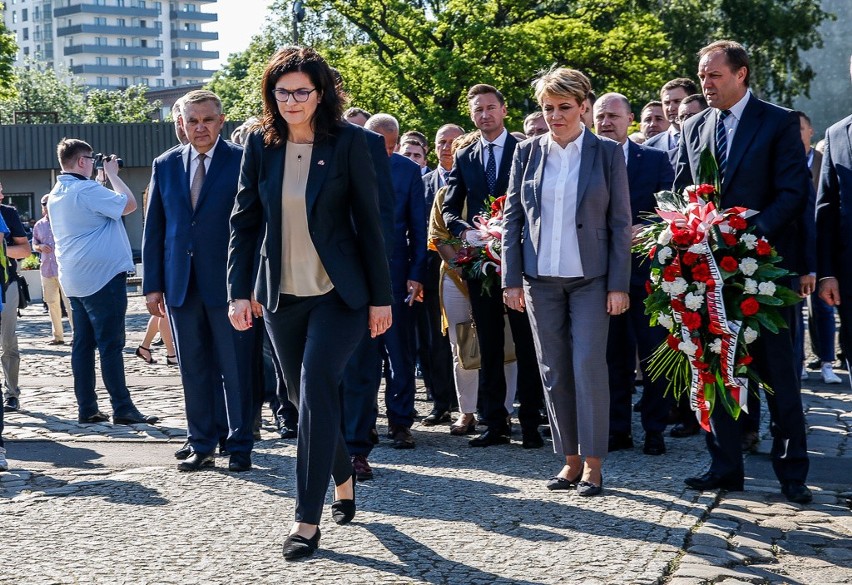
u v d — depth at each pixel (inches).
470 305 273.6
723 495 216.8
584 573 164.4
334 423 173.8
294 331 178.7
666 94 310.2
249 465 241.0
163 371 428.8
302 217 173.8
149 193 251.0
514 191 227.5
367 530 188.4
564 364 220.7
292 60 172.1
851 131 209.2
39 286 941.2
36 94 3189.0
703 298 207.3
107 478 233.0
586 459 215.9
